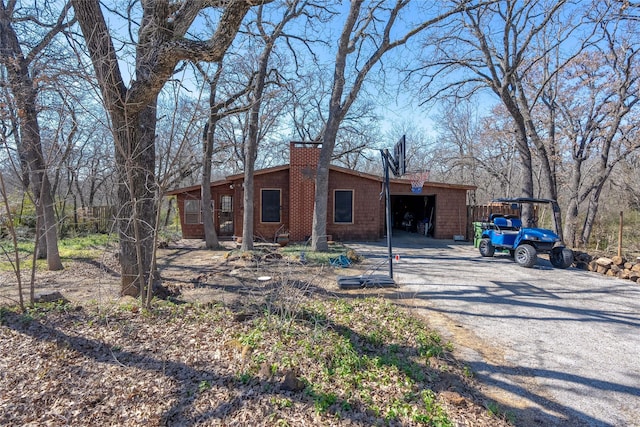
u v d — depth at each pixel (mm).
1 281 7957
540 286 7383
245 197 12180
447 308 5852
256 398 2934
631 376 3602
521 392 3285
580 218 18234
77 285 7500
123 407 2936
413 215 20266
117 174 5727
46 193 9133
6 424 2756
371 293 6730
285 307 4641
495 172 26984
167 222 21906
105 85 4309
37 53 6945
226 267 9492
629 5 11195
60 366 3488
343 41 11141
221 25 4711
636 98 14000
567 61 12820
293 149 14742
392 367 3482
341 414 2764
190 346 3828
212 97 11461
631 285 7469
